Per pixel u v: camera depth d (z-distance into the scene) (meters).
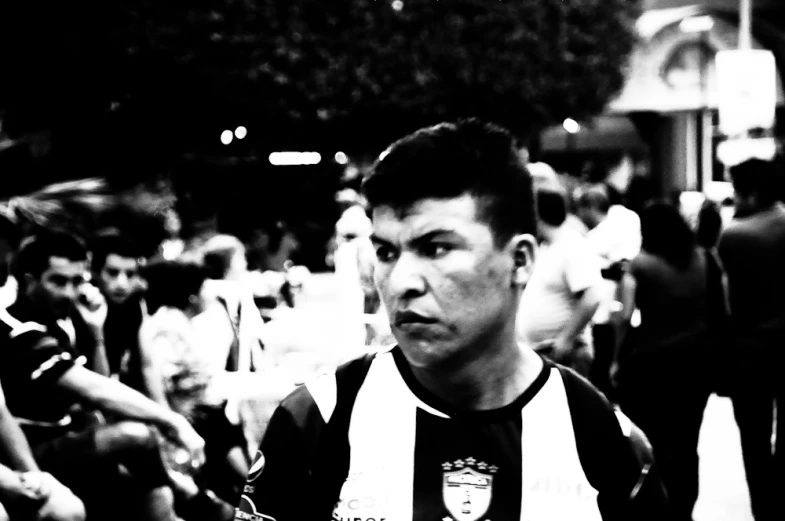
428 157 2.00
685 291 6.36
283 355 6.27
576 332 5.54
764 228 6.29
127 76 19.06
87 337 5.05
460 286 1.99
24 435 4.03
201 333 5.85
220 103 19.97
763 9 27.81
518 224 2.05
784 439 6.41
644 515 2.13
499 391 2.08
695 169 30.16
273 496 2.08
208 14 19.27
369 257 7.34
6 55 18.14
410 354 2.03
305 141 22.66
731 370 6.39
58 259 4.31
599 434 2.09
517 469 2.05
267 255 15.02
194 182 22.66
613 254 8.01
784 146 15.94
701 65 27.58
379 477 2.04
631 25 24.48
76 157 18.47
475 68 21.66
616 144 31.14
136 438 4.18
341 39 20.38
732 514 7.20
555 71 22.66
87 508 4.17
